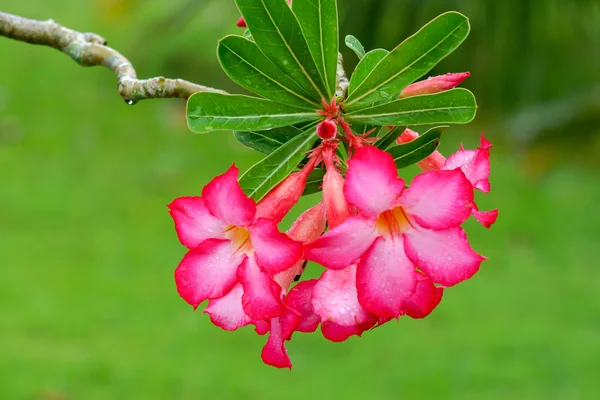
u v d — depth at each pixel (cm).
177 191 891
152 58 1108
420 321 651
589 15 841
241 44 146
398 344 618
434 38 145
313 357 604
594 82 911
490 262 757
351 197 131
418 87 156
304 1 146
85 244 771
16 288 682
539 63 865
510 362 592
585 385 562
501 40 830
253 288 133
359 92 150
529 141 915
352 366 591
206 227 139
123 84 186
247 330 641
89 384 559
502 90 891
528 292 702
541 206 854
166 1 1060
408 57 147
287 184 148
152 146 985
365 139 155
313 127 153
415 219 134
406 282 132
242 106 149
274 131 160
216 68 1085
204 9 1043
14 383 547
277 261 131
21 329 620
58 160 941
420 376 574
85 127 1016
